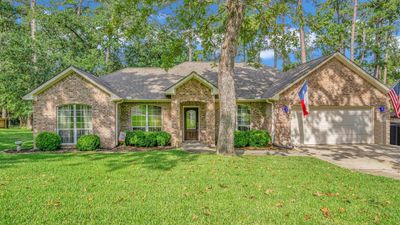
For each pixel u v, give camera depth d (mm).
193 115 19188
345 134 17438
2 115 39562
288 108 16406
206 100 16719
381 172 9336
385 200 5957
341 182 7516
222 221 4754
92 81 15648
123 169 9094
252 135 16109
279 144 16344
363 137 17516
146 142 16016
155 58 31344
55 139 14891
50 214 5023
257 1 12859
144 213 5102
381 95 17156
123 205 5527
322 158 12211
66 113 16078
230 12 12578
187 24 14625
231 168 9273
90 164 10039
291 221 4773
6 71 22312
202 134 18750
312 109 17250
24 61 22859
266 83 20000
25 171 8750
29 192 6391
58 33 26172
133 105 17750
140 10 13125
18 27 29922
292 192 6488
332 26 24922
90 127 16141
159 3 13086
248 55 17312
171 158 11391
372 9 28125
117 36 26688
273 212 5180
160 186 6953
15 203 5605
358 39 31453
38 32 26375
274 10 13391
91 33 26875
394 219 4895
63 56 24625
